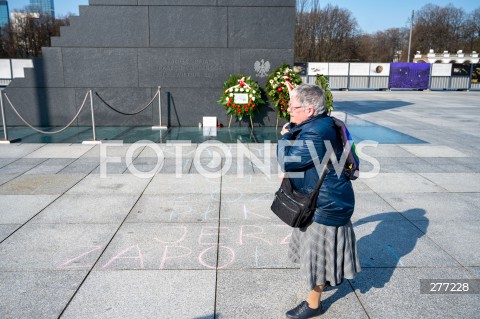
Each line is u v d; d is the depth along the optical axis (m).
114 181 6.44
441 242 4.32
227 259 3.92
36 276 3.59
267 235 4.46
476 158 8.13
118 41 11.23
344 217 2.84
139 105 11.59
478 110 17.09
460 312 3.14
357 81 32.47
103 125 11.71
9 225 4.70
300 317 3.03
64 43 11.27
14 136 10.12
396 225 4.75
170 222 4.81
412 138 10.22
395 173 6.99
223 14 11.05
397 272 3.72
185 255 3.99
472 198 5.72
